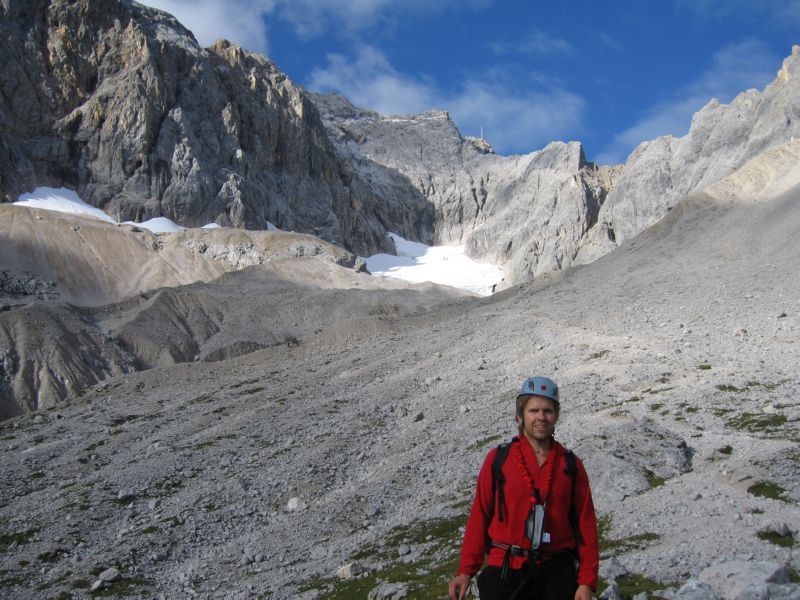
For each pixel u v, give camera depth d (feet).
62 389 383.24
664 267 365.20
